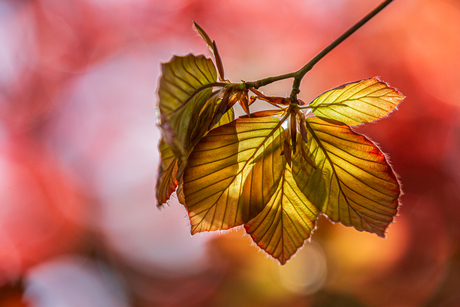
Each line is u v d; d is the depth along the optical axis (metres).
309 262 1.01
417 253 1.19
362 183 0.57
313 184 0.57
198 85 0.55
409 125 1.26
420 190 1.25
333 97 0.57
